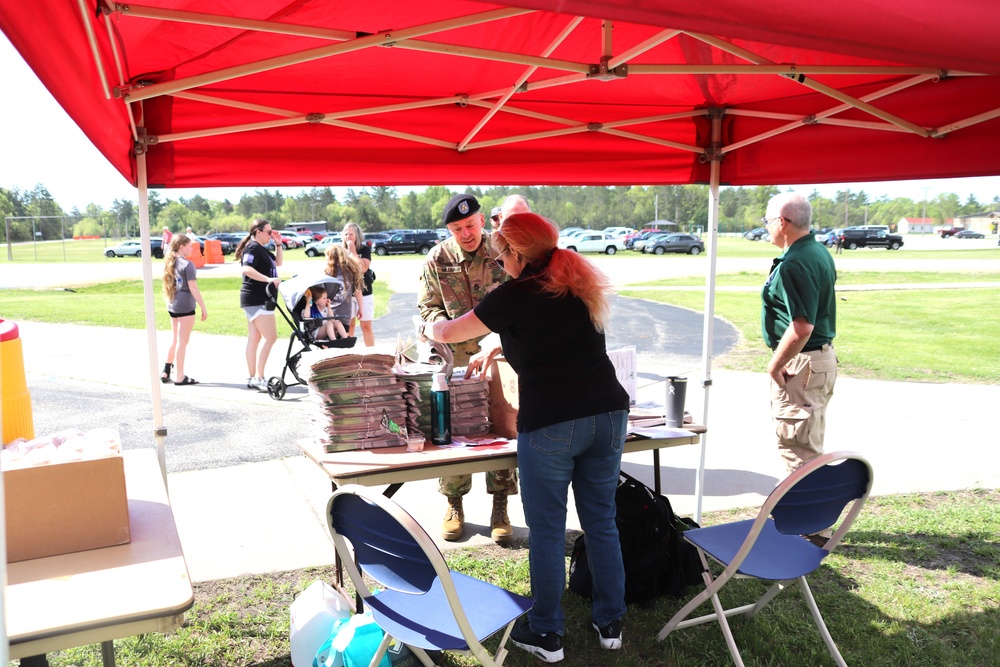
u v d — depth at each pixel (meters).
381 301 19.73
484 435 3.56
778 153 4.30
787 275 3.75
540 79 3.78
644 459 5.80
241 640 3.28
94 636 1.72
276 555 4.09
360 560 2.45
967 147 3.57
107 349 11.62
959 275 27.88
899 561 4.06
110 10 2.20
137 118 3.29
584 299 2.80
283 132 3.76
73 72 1.96
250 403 7.73
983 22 2.09
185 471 5.50
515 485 4.21
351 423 3.23
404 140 4.04
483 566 3.96
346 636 2.72
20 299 20.88
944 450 6.05
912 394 8.25
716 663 3.08
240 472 5.46
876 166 3.92
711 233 4.39
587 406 2.79
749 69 3.04
